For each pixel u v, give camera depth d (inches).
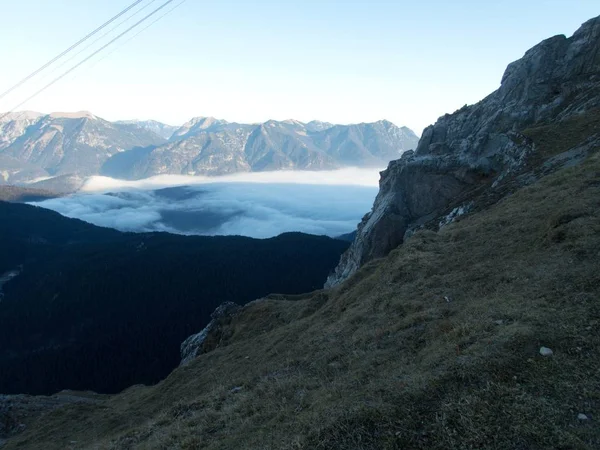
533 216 753.0
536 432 285.9
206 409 569.9
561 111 1702.8
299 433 354.3
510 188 1226.6
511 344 371.6
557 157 1236.5
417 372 388.5
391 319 615.8
